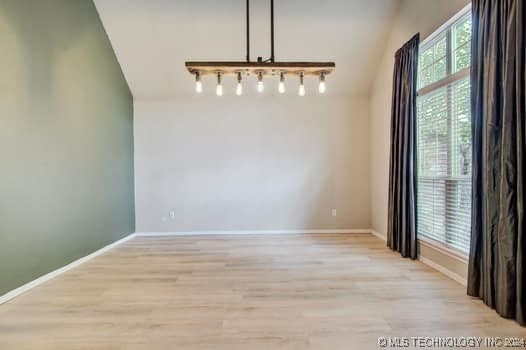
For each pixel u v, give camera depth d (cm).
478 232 268
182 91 552
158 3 427
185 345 204
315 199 567
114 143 488
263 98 564
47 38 334
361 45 491
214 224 567
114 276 340
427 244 374
